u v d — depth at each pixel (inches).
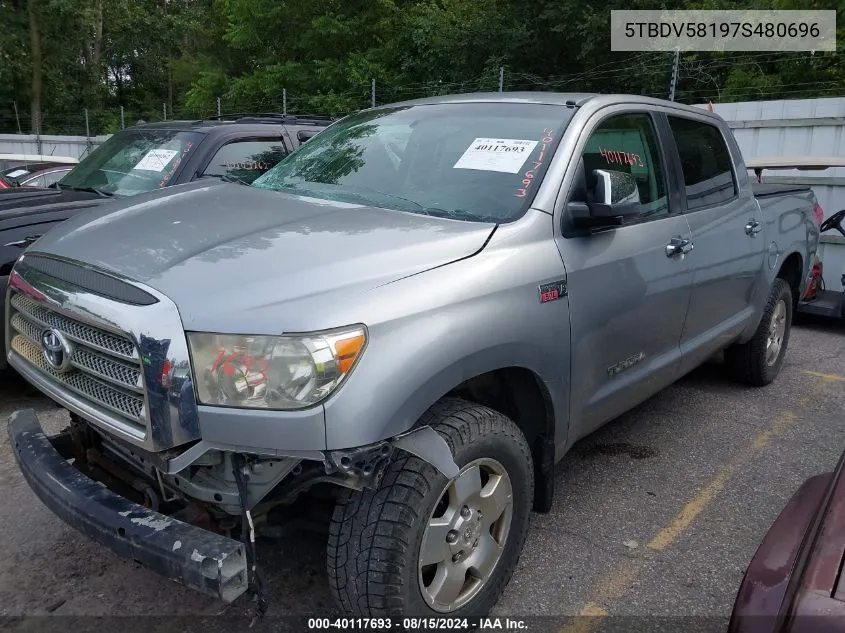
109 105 1617.9
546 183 122.2
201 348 87.3
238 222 112.0
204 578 82.9
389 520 92.3
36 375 110.2
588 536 137.3
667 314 149.9
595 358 128.8
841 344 277.1
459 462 99.2
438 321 96.6
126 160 251.1
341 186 136.3
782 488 158.6
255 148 257.0
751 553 133.6
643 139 151.2
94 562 126.2
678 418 196.7
